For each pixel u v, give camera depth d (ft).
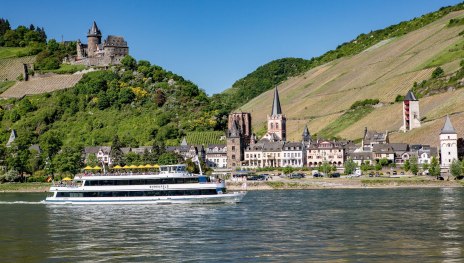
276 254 306.96
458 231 364.17
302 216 451.12
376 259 291.38
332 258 295.28
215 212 490.90
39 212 517.96
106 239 363.35
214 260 295.48
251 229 390.42
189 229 396.57
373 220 419.74
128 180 569.23
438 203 526.57
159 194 563.07
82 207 552.41
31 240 365.20
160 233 382.42
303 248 320.91
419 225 391.04
